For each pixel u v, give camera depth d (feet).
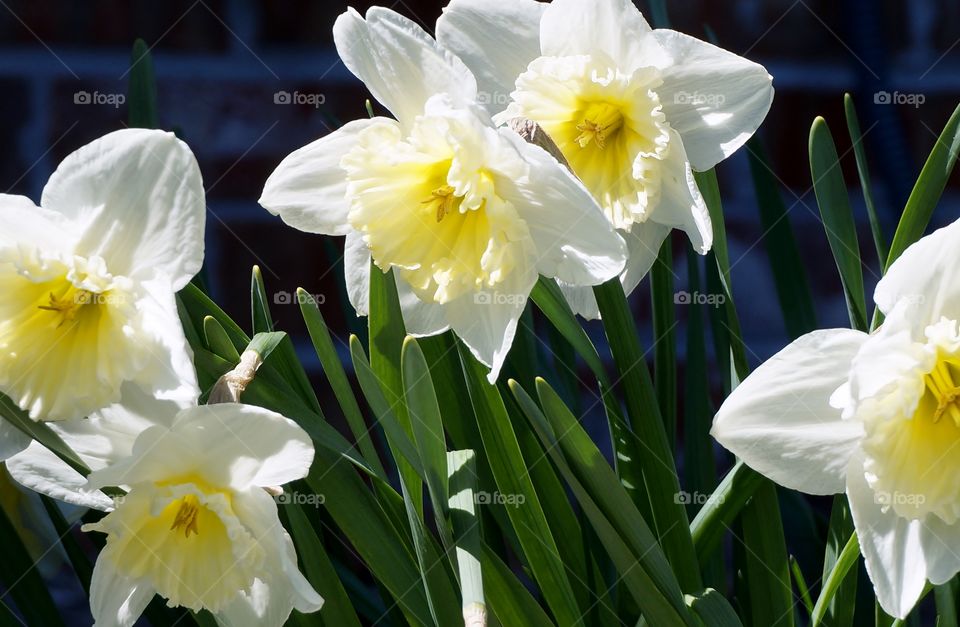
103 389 2.23
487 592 2.37
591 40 2.48
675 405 2.61
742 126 2.47
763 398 2.29
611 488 2.32
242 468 2.23
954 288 2.27
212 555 2.26
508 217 2.32
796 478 2.30
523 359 2.64
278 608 2.28
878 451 2.28
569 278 2.34
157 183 2.26
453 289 2.36
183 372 2.21
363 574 3.26
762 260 4.28
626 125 2.49
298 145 4.11
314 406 2.45
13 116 3.93
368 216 2.36
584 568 2.48
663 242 2.57
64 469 2.31
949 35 4.37
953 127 2.46
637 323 4.18
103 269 2.24
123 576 2.26
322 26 4.16
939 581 2.27
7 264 2.27
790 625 2.47
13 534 2.50
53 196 2.26
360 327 3.00
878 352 2.25
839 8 4.31
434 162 2.38
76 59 3.98
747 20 4.26
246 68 4.09
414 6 4.07
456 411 2.53
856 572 2.47
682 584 2.45
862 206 4.27
